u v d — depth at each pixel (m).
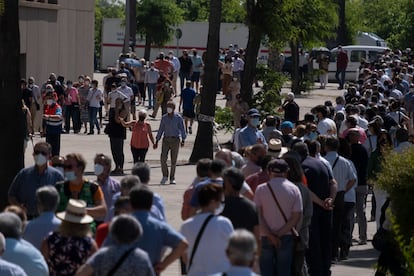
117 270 15.97
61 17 76.19
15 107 32.38
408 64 95.19
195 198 21.59
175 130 44.53
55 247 18.23
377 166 34.22
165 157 44.81
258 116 36.72
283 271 23.42
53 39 74.81
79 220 18.33
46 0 72.88
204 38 124.69
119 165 46.94
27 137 50.97
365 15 152.25
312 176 27.20
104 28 128.88
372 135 39.59
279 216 23.19
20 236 17.50
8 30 32.22
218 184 20.42
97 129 65.81
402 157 23.83
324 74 101.12
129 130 64.44
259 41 57.31
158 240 18.08
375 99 57.12
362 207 34.12
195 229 18.59
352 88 62.72
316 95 92.00
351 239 33.00
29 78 64.12
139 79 82.06
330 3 69.81
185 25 124.44
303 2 62.28
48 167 24.48
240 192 21.66
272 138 30.88
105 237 19.22
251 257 14.34
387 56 97.12
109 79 69.25
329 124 39.97
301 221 23.81
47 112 50.09
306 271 25.67
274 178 23.39
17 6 32.34
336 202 30.30
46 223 19.27
